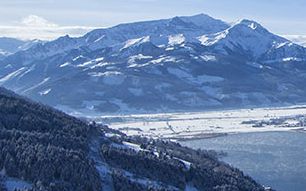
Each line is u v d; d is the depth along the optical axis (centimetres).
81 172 19525
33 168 19200
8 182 18688
